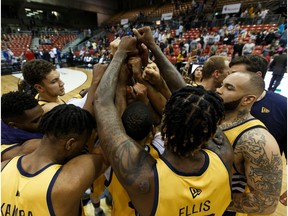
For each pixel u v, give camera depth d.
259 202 0.89
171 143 0.62
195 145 0.61
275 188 0.88
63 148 0.72
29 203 0.64
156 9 17.89
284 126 1.35
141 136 0.74
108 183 0.88
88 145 0.92
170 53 9.26
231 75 0.94
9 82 8.02
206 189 0.64
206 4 13.84
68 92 6.30
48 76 1.35
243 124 0.93
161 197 0.61
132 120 0.72
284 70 4.70
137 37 0.93
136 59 0.89
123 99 0.84
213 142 0.74
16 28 16.83
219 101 0.65
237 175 0.97
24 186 0.66
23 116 0.93
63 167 0.68
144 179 0.61
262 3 11.13
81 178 0.67
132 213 0.84
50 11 21.12
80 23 22.56
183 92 0.65
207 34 10.10
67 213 0.65
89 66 12.31
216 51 8.35
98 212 1.62
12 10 18.42
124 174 0.62
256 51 7.44
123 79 0.87
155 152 0.83
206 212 0.66
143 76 0.89
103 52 11.84
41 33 16.69
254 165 0.88
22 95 0.95
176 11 15.41
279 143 1.40
